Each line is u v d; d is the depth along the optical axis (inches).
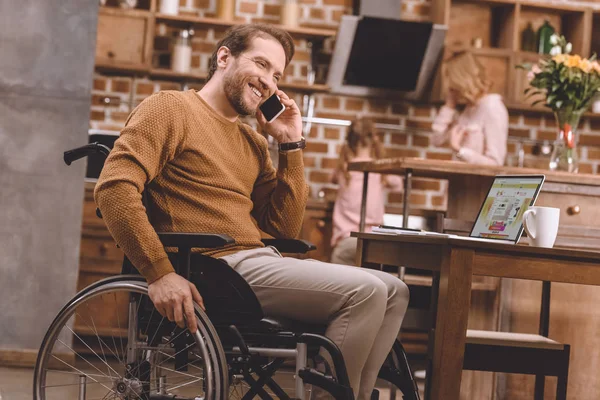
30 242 229.1
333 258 273.6
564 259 121.3
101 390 203.9
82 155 129.3
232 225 132.8
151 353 137.8
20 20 228.8
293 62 323.3
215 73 138.0
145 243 119.5
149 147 124.7
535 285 198.8
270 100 143.5
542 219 131.0
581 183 197.5
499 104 272.4
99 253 277.6
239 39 136.7
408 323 184.2
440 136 302.2
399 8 320.2
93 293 126.7
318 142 323.3
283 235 147.8
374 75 318.7
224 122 136.4
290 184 145.9
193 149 130.9
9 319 228.1
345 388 119.0
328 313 127.8
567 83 215.5
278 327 123.4
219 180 133.1
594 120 339.0
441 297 121.5
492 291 200.7
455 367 119.3
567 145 219.6
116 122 311.6
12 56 228.7
